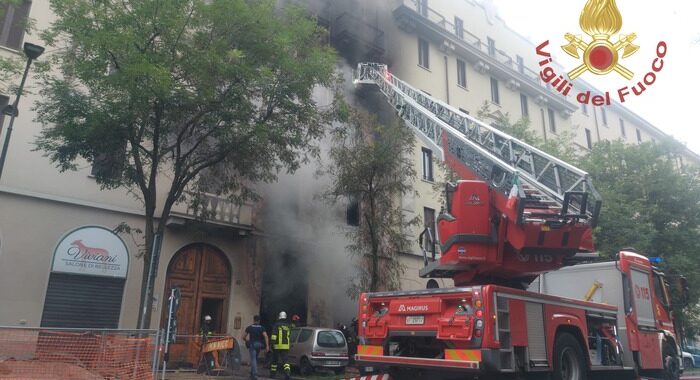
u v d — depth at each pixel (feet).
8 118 38.58
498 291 20.20
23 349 19.86
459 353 20.01
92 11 28.22
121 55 27.50
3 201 37.70
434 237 27.55
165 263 44.55
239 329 47.88
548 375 21.57
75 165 32.04
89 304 40.29
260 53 32.04
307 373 42.65
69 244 40.01
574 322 23.65
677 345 33.47
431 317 21.48
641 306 30.04
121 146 30.04
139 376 23.32
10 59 31.30
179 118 30.63
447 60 77.25
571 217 22.11
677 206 62.49
